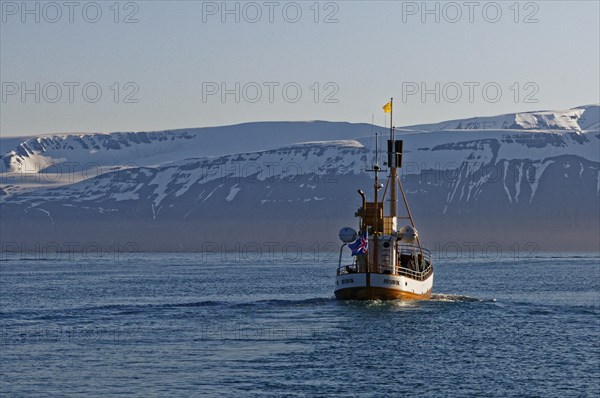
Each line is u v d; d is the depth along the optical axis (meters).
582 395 182.50
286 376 197.25
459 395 182.25
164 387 187.50
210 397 179.50
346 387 187.75
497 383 191.75
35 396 181.12
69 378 196.00
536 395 182.50
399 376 197.75
